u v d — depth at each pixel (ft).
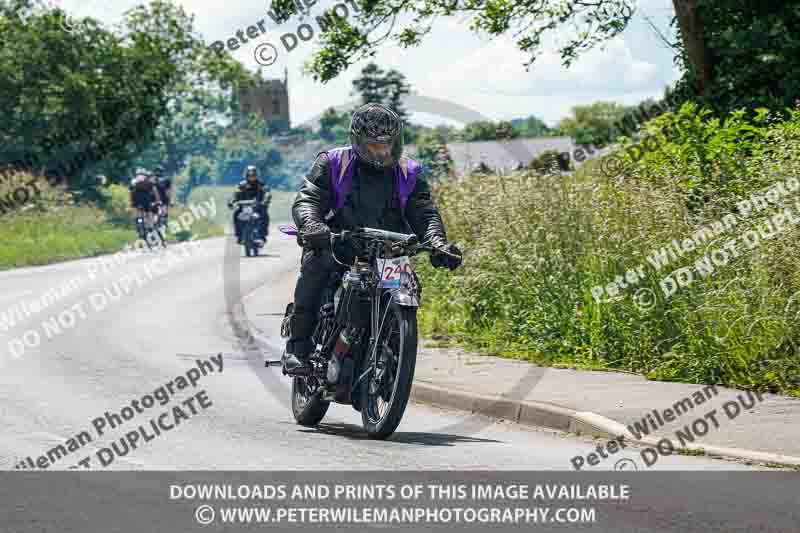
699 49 90.27
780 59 86.43
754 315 57.21
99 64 300.40
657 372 61.16
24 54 288.92
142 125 304.71
